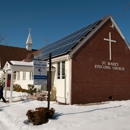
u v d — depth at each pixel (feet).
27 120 30.17
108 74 58.29
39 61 33.68
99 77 56.08
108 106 45.21
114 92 58.90
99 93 55.42
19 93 73.20
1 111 39.14
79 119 30.14
